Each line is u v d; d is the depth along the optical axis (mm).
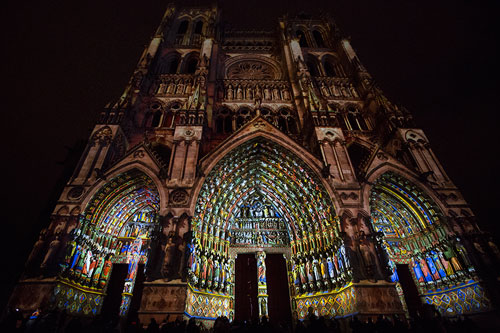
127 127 25734
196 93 27156
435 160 24047
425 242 22219
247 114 31578
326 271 20391
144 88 31094
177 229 18359
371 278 17188
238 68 42062
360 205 20344
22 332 12289
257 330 12336
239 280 23156
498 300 16781
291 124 31031
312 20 49406
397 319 13422
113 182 20906
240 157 25234
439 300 20203
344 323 17797
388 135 27547
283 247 24656
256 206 27609
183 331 12828
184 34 44656
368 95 31922
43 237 17297
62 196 19219
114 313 19422
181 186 20266
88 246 19281
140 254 22016
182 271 16797
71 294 17172
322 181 21641
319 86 35219
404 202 23609
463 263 19125
